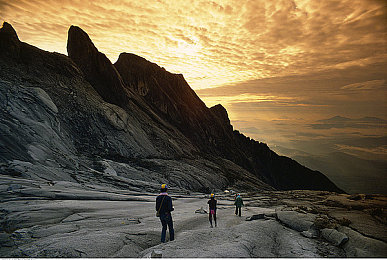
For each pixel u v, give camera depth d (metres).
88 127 31.97
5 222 7.39
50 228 6.85
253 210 14.05
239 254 4.72
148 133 45.00
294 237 7.02
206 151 67.00
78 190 14.60
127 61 69.50
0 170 14.76
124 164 28.86
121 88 47.06
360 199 13.57
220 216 11.58
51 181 15.91
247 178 55.72
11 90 25.28
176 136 56.66
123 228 7.35
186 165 39.84
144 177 27.39
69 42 44.16
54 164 19.80
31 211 8.70
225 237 6.06
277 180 111.06
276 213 9.86
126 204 12.98
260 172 104.31
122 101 46.09
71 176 19.34
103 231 6.52
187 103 80.19
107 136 33.31
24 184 12.78
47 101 28.48
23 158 17.78
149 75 70.56
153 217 9.67
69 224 7.57
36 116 24.94
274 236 6.95
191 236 5.96
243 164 83.38
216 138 79.75
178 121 68.31
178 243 5.33
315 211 9.96
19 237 6.04
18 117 22.31
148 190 22.36
